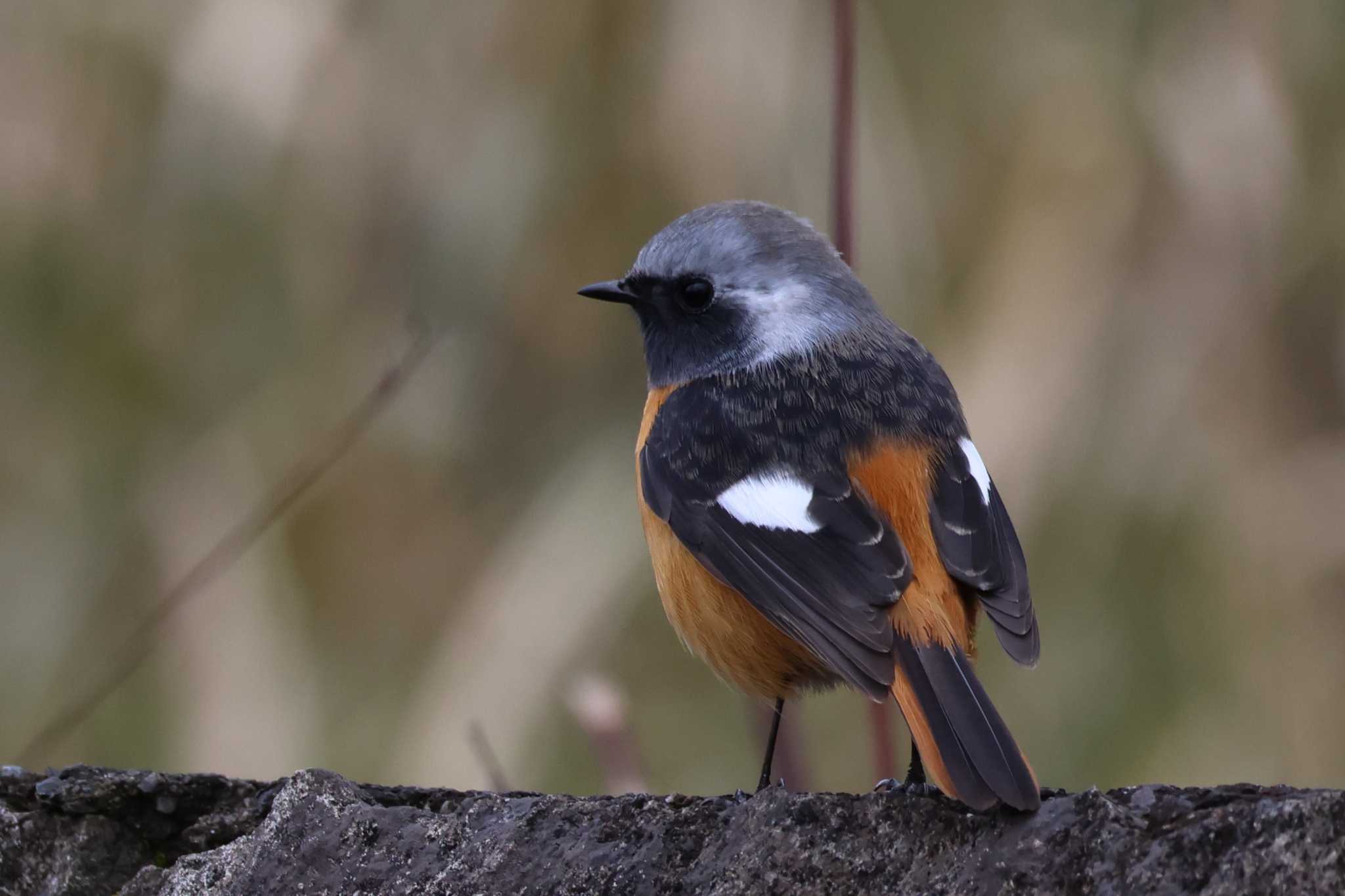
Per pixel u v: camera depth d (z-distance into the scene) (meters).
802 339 8.27
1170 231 12.88
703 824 5.84
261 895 6.20
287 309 13.33
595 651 12.38
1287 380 12.80
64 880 6.54
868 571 6.85
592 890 5.83
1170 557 12.79
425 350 10.77
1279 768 12.19
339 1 12.90
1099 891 5.15
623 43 12.77
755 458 7.57
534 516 12.89
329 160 12.98
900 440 7.52
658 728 12.81
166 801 6.63
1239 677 12.47
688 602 7.70
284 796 6.35
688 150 12.26
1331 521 12.52
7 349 13.38
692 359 8.53
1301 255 12.86
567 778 11.81
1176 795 5.43
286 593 12.62
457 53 13.00
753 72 12.19
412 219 13.18
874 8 13.17
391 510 13.15
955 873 5.39
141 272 13.37
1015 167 13.05
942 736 6.03
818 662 7.46
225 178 12.98
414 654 12.91
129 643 10.00
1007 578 6.94
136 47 13.05
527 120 12.89
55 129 13.07
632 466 13.01
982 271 12.81
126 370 13.47
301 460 13.02
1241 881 4.96
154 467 13.26
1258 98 12.89
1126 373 12.73
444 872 6.06
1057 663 12.64
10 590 13.02
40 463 13.30
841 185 8.72
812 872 5.58
